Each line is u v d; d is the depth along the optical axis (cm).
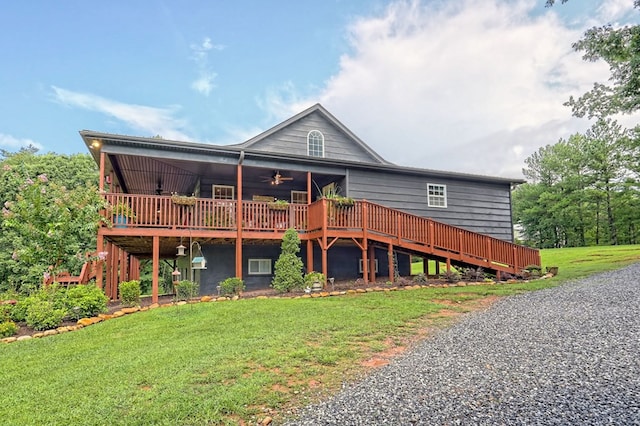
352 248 1323
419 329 606
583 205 3434
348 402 360
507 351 480
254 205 1059
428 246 1135
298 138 1491
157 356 491
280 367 450
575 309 683
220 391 386
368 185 1318
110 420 336
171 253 1473
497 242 1231
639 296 750
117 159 1084
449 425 307
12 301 759
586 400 336
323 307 759
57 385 417
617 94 1100
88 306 752
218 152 1052
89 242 1731
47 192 877
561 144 3675
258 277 1212
